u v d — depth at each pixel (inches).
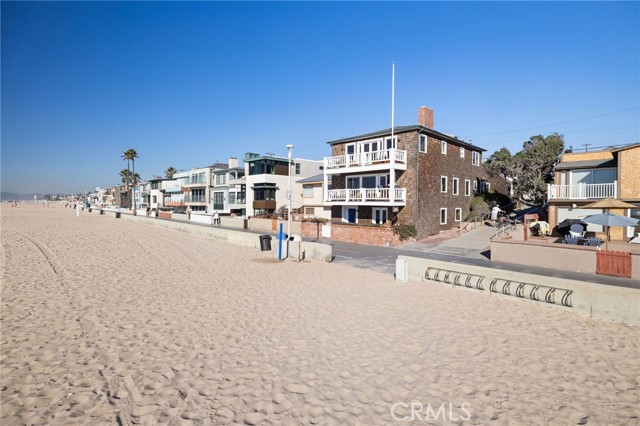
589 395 225.8
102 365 258.2
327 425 191.5
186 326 343.6
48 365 256.5
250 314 384.2
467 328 345.7
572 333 333.4
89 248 874.1
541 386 236.4
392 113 1133.1
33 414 197.0
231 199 2369.6
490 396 223.3
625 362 273.0
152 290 481.1
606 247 644.7
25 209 3494.1
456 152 1337.4
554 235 998.4
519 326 351.9
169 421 192.5
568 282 398.9
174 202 3134.8
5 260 672.4
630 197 888.9
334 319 370.3
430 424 193.6
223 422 192.5
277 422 193.3
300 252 768.9
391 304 428.1
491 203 1425.9
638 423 196.5
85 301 418.0
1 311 372.5
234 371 252.4
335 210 1402.6
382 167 1136.8
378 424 193.0
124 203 4539.9
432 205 1192.8
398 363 268.4
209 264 697.0
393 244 1024.9
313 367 260.1
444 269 527.8
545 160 1344.7
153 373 247.3
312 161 2132.1
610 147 1041.5
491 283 466.0
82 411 200.7
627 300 356.8
